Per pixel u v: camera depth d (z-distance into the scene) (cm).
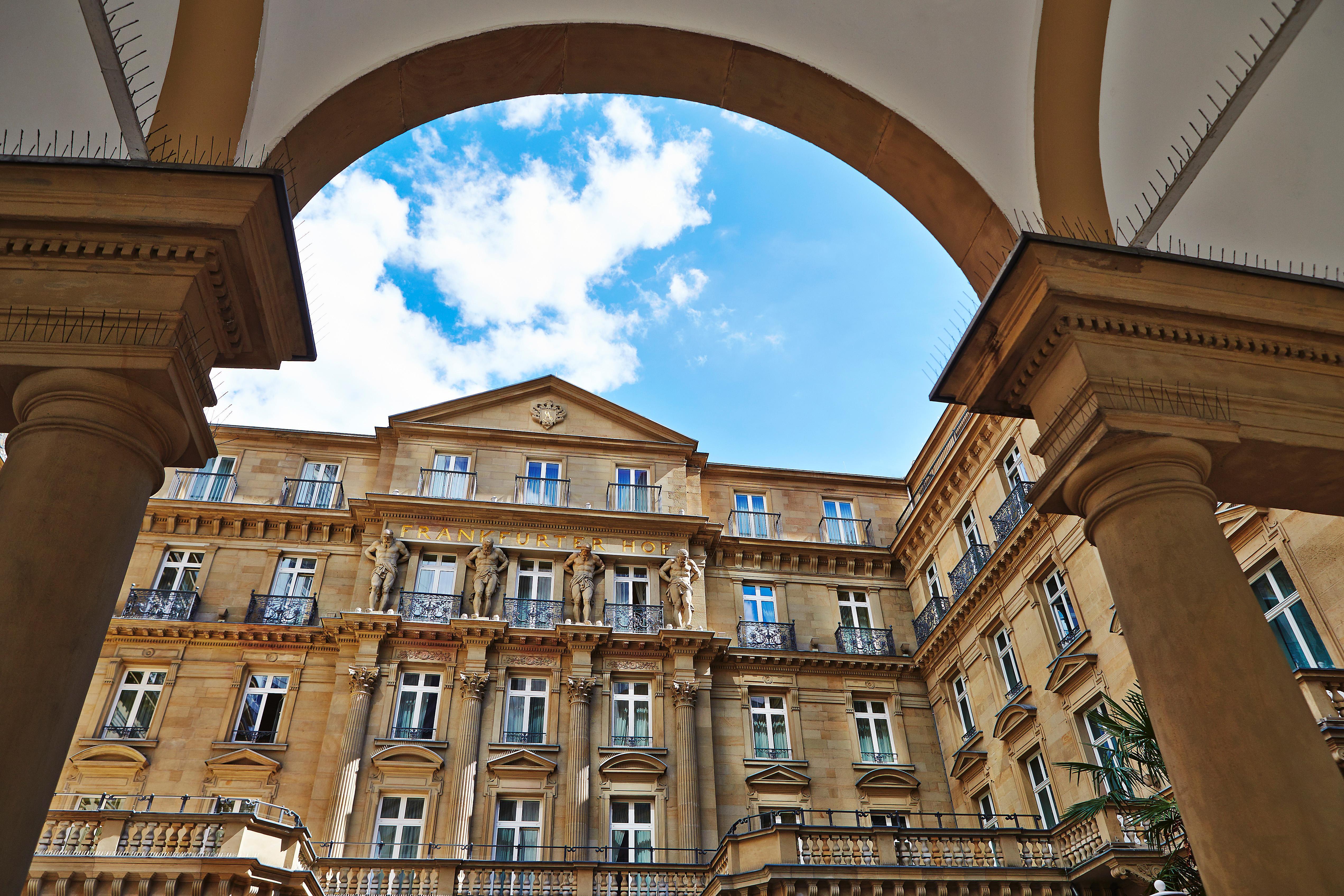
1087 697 2209
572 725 2606
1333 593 1661
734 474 3362
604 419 3300
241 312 712
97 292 645
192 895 1667
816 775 2759
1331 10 831
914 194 1009
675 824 2517
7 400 650
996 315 790
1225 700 592
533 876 2152
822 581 3173
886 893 1923
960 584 2839
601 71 999
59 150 846
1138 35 883
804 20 955
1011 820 2456
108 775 2419
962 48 929
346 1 838
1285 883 533
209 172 667
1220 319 771
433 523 2884
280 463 3048
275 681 2639
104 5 755
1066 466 732
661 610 2877
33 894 1645
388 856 2355
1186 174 905
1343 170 889
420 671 2645
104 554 582
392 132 948
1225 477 762
